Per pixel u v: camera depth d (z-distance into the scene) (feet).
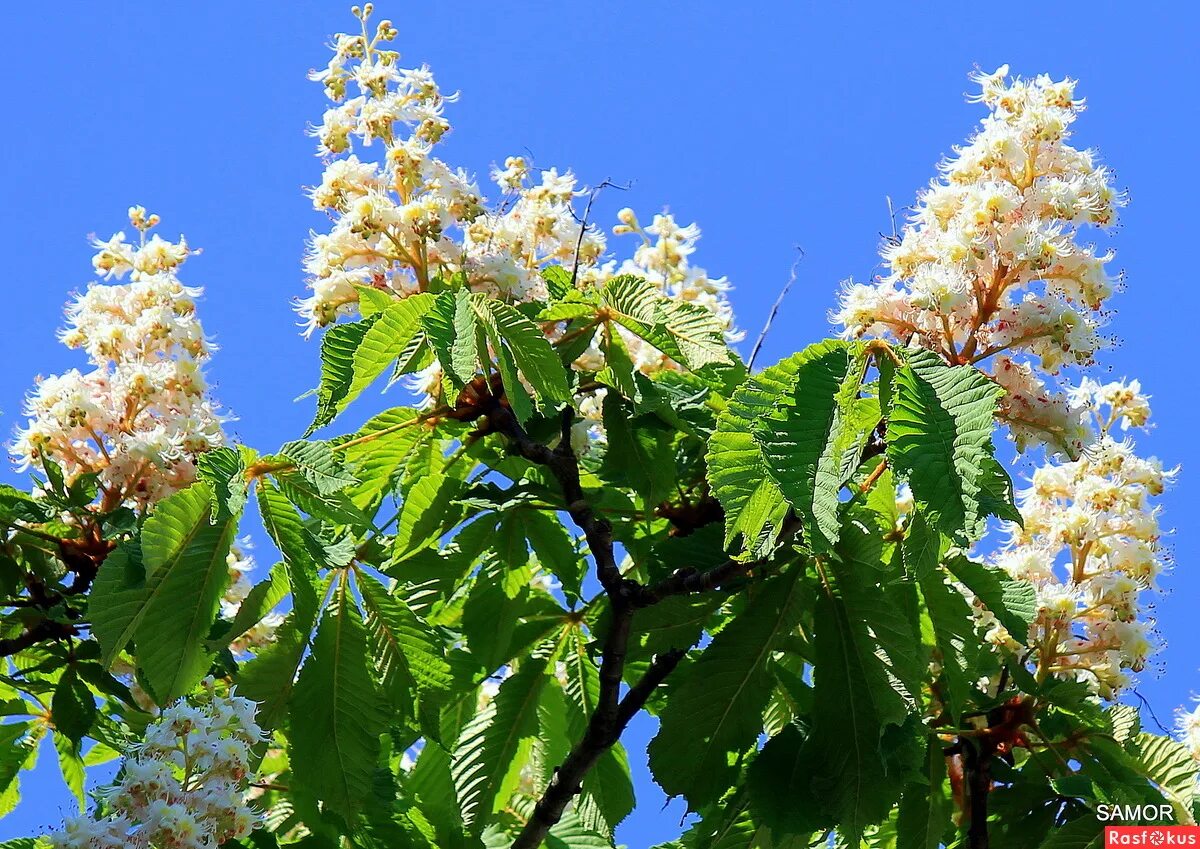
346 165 19.65
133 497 20.39
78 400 20.31
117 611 14.20
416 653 15.96
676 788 16.29
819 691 15.74
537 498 18.94
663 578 17.81
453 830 19.49
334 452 15.24
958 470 12.16
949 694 17.85
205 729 15.11
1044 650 20.89
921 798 18.04
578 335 18.01
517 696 20.16
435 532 19.01
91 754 21.70
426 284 19.48
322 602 15.31
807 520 11.85
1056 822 18.84
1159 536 21.33
